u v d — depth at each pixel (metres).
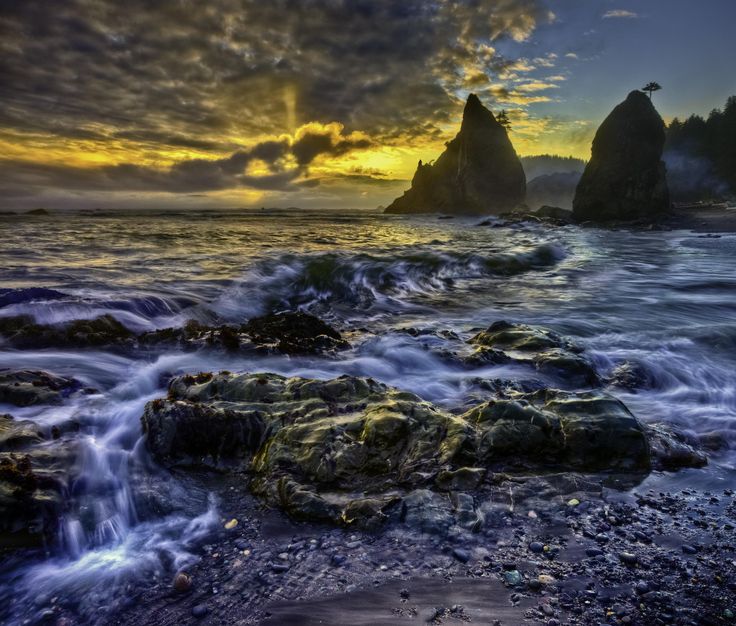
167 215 85.00
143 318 10.82
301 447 4.79
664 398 6.85
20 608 3.03
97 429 5.40
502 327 9.42
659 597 3.09
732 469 4.88
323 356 8.48
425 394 6.71
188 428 5.02
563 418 5.21
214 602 3.09
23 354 8.27
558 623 2.87
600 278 18.55
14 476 4.07
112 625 2.90
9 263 17.45
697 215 66.25
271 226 49.16
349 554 3.57
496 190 129.50
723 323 11.00
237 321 12.04
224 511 4.18
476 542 3.67
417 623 2.88
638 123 66.94
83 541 3.71
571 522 3.94
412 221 77.81
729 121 116.81
